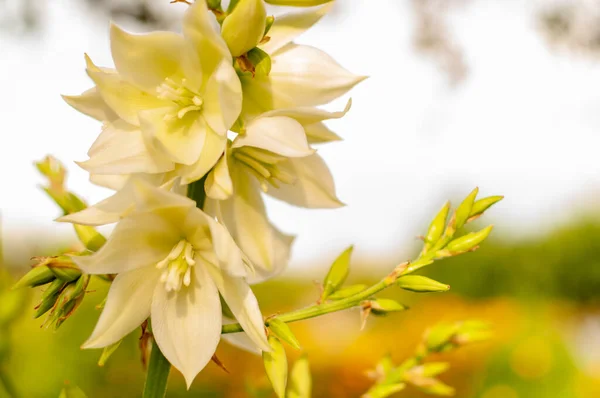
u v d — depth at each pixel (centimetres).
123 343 103
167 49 50
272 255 54
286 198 54
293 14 52
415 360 58
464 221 53
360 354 123
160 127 50
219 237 48
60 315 51
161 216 50
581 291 296
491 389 125
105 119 51
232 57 50
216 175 50
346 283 268
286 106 51
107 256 49
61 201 55
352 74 51
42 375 93
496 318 178
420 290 52
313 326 137
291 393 57
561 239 302
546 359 125
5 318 59
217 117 50
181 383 114
